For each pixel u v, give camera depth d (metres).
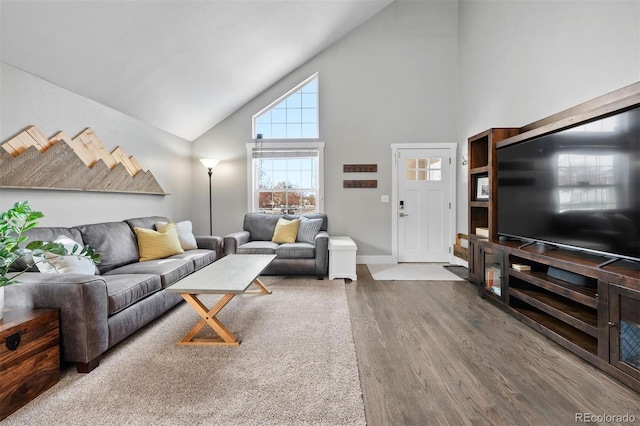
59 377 1.63
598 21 2.29
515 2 3.30
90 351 1.70
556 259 2.03
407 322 2.43
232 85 4.15
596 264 1.83
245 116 4.82
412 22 4.78
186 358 1.86
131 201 3.51
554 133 2.28
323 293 3.19
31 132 2.29
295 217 4.40
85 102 2.83
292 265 3.73
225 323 2.40
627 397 1.48
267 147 4.82
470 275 3.57
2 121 2.11
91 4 2.10
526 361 1.83
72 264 2.03
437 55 4.76
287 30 3.76
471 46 4.30
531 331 2.26
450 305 2.83
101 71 2.68
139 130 3.65
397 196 4.78
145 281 2.23
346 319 2.48
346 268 3.76
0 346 1.33
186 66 3.29
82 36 2.27
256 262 2.73
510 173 2.83
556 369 1.74
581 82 2.46
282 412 1.37
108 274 2.39
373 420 1.33
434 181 4.78
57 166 2.50
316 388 1.55
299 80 4.79
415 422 1.32
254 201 4.88
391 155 4.78
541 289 2.55
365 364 1.80
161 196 4.10
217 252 3.64
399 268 4.39
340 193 4.81
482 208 3.60
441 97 4.76
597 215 1.91
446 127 4.75
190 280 2.13
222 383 1.59
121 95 3.10
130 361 1.82
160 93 3.46
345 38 4.80
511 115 3.40
